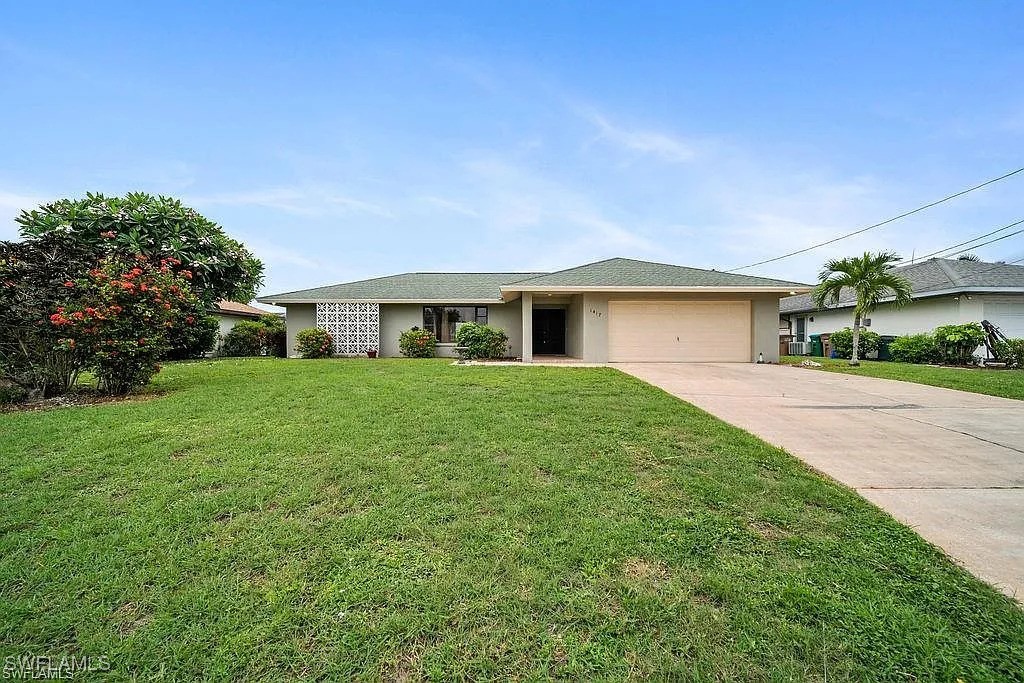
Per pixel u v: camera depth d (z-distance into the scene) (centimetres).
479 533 328
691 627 236
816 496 390
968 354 1433
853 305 2002
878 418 668
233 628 236
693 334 1528
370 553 303
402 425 580
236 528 335
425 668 212
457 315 1942
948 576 277
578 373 1048
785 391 891
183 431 556
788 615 244
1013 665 211
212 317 1992
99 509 362
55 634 233
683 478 426
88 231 1552
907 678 204
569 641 228
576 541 317
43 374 793
